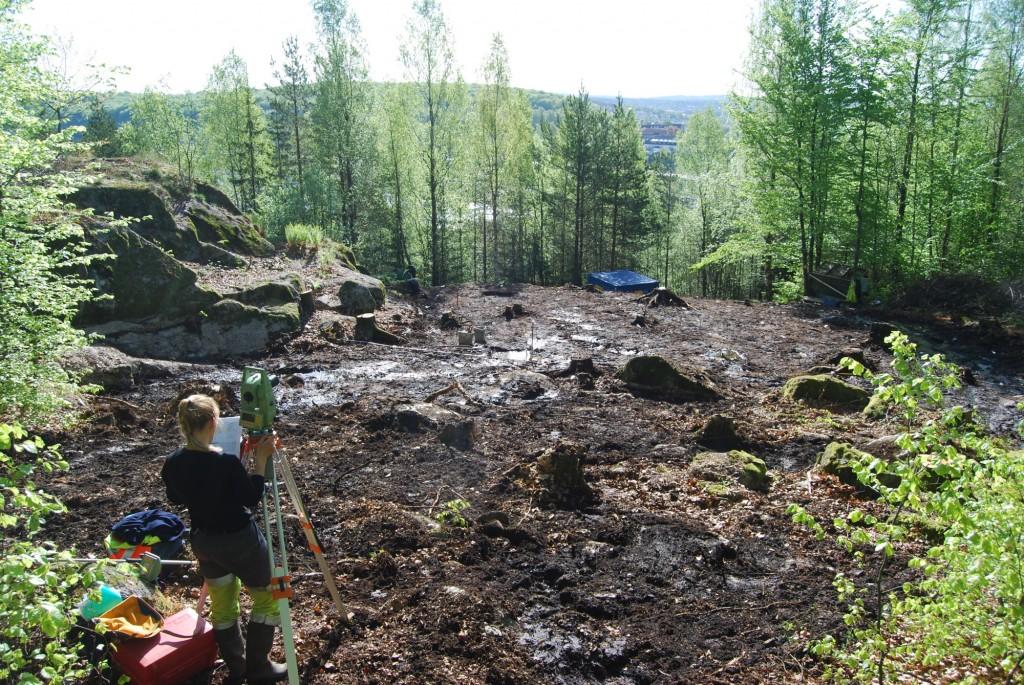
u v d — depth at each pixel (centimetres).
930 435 395
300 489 745
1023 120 3053
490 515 693
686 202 6606
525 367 1382
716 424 983
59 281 918
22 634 310
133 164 2022
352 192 4166
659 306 2189
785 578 605
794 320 2044
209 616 425
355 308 1764
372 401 1094
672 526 691
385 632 471
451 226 5069
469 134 4184
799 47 2489
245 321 1406
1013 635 379
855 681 450
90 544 597
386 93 4153
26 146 860
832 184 2553
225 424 399
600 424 1039
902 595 563
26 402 821
